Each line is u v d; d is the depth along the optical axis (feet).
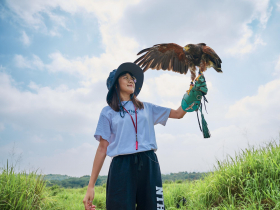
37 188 14.33
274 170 12.24
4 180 13.87
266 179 11.84
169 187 18.93
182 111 6.52
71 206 18.28
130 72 6.77
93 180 5.85
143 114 6.18
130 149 5.55
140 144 5.65
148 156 5.67
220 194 13.20
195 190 15.16
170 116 6.75
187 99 6.18
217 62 6.86
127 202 5.13
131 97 6.53
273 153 14.25
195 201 14.14
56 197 20.13
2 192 12.62
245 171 13.34
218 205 12.46
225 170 14.42
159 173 5.70
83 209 18.08
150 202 5.28
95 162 5.96
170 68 8.15
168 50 8.05
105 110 6.29
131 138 5.70
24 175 15.05
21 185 13.83
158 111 6.77
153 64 8.36
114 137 5.98
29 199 13.10
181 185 18.56
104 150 6.04
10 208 11.87
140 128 5.89
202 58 6.98
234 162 14.39
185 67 7.88
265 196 11.04
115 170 5.47
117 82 6.62
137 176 5.42
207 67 7.06
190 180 19.11
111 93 6.57
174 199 16.66
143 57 8.43
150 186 5.39
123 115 6.00
